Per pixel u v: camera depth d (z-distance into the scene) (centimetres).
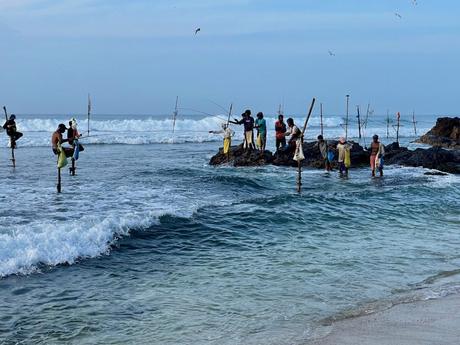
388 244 1111
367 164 2767
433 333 601
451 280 850
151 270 880
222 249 1034
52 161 2673
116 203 1422
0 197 1489
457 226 1320
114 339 606
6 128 2345
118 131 6019
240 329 637
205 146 4197
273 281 834
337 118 9425
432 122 11138
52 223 1085
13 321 650
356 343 576
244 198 1603
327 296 764
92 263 891
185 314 686
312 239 1143
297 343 586
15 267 822
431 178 2194
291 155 2655
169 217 1186
